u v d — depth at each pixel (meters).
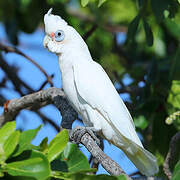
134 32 10.30
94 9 14.94
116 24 15.10
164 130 10.98
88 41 13.66
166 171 9.36
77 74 8.80
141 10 10.27
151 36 10.16
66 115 9.62
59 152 6.22
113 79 12.41
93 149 7.79
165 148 11.03
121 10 15.08
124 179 5.69
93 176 5.69
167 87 10.73
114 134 8.70
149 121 10.70
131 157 8.62
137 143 8.43
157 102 10.67
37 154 6.01
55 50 9.10
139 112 10.62
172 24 12.20
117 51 13.90
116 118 8.60
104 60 13.50
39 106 12.02
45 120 12.78
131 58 13.65
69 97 9.11
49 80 11.79
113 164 7.16
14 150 6.07
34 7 12.60
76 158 6.59
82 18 14.70
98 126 8.71
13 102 10.79
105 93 8.76
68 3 14.61
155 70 11.02
